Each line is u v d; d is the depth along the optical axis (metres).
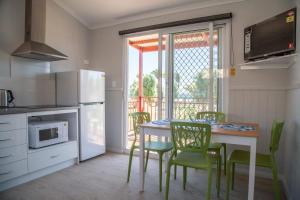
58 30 3.65
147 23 3.65
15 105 3.11
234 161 2.09
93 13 3.81
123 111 3.95
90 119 3.46
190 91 3.39
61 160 2.99
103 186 2.50
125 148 3.94
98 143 3.63
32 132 2.69
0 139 2.30
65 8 3.72
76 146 3.23
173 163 2.07
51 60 3.51
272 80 2.71
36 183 2.57
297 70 1.98
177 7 3.30
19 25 3.16
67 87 3.44
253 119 2.83
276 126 1.90
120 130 3.97
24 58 3.23
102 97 3.71
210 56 3.05
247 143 1.89
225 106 3.03
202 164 1.97
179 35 3.45
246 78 2.86
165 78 3.50
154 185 2.55
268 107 2.75
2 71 2.97
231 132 1.96
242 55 2.88
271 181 2.66
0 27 2.95
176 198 2.24
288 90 2.48
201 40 3.30
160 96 3.54
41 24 3.18
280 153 2.66
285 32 2.18
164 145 2.65
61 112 2.98
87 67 4.26
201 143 1.95
